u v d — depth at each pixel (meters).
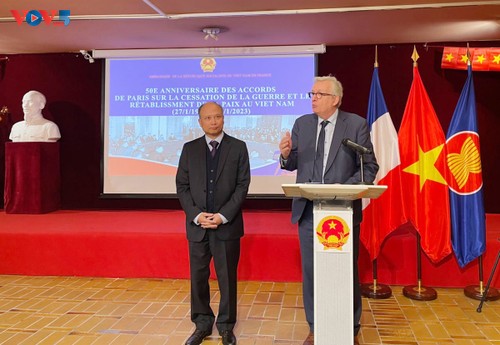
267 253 3.66
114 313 2.98
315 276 1.99
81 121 5.29
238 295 3.34
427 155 3.46
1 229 3.89
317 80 2.33
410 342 2.53
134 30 4.37
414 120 3.50
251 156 5.00
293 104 4.94
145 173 5.14
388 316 2.93
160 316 2.93
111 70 5.16
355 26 4.22
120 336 2.62
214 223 2.36
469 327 2.75
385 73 4.82
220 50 4.93
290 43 4.84
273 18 3.99
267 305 3.13
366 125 2.35
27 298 3.26
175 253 3.71
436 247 3.43
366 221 3.46
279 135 4.96
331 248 1.97
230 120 5.01
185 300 3.23
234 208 2.41
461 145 3.46
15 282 3.63
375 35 4.51
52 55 5.29
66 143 5.31
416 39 4.63
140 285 3.57
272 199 5.02
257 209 5.07
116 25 4.21
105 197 5.18
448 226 3.42
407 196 3.48
